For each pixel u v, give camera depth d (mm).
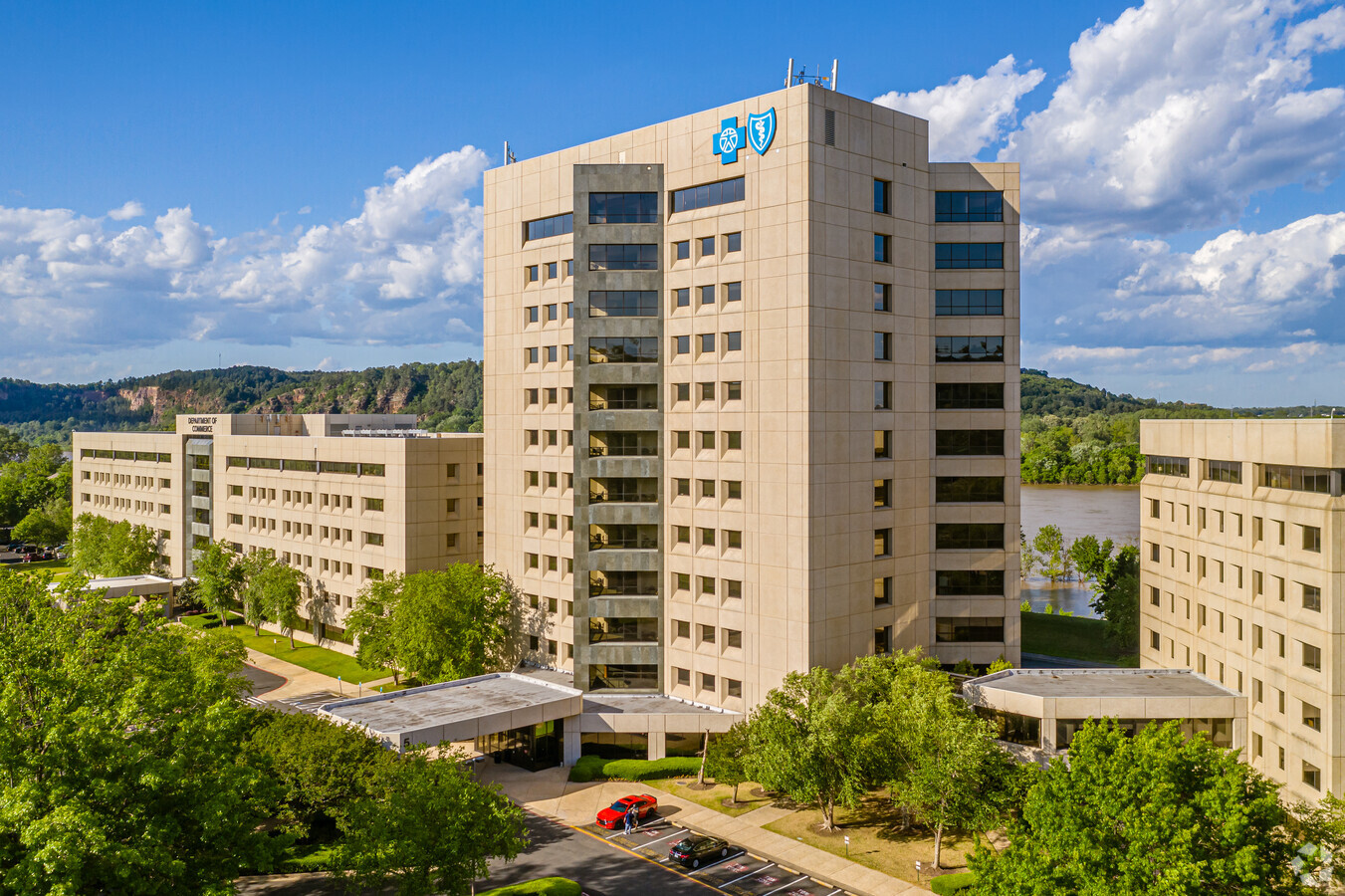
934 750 49906
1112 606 95438
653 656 74188
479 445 99438
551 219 80875
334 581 102625
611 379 74562
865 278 70438
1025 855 34719
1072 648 96688
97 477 152000
